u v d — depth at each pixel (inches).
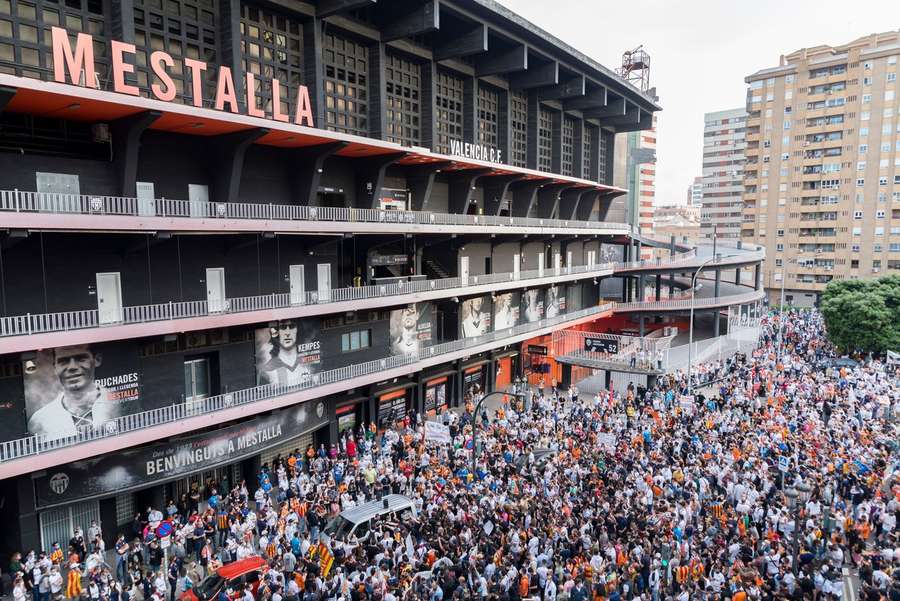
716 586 667.4
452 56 1567.4
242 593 691.4
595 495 880.9
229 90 1004.6
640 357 1724.9
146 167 986.1
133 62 920.3
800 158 3909.9
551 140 2285.9
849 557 860.0
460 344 1619.1
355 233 1248.8
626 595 667.4
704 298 2464.3
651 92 2992.1
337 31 1317.7
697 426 1255.5
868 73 3607.3
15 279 829.8
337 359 1322.6
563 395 1855.3
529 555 713.0
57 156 869.2
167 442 940.6
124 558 806.5
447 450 1132.5
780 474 987.3
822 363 2069.4
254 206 1089.4
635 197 4800.7
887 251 3619.6
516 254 2041.1
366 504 867.4
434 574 692.1
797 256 3961.6
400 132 1560.0
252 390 1080.2
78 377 881.5
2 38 809.5
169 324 932.6
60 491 835.4
